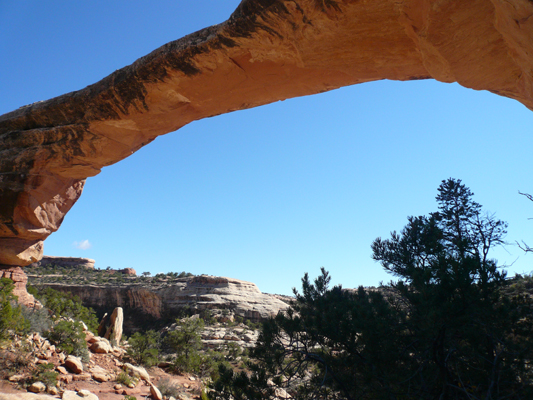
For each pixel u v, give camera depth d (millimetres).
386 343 6496
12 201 12133
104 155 12195
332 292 9086
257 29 6918
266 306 82812
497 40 5016
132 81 9266
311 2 5871
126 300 88188
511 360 5781
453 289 6066
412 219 9469
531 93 5316
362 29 6094
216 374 17156
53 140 11859
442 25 4961
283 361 7738
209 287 87500
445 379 5723
